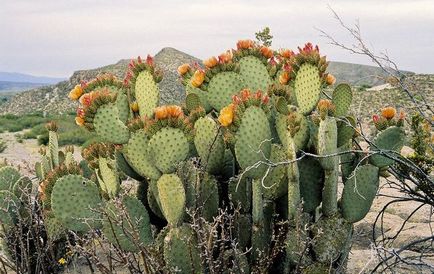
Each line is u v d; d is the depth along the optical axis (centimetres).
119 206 332
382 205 595
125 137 349
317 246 352
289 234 350
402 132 369
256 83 405
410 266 394
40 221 457
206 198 363
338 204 369
